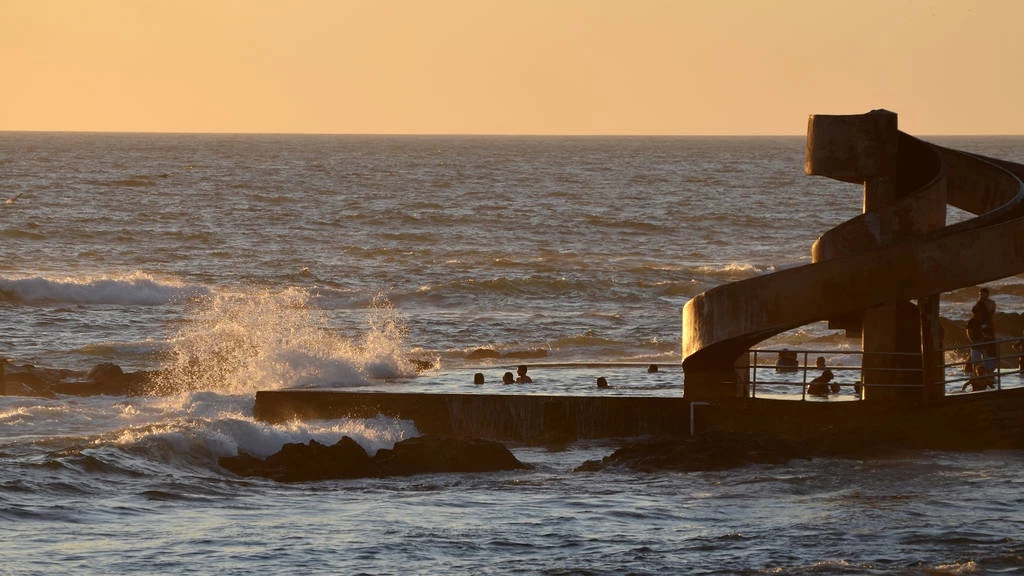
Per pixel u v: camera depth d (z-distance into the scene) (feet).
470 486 170.19
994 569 125.08
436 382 238.27
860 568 125.70
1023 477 170.81
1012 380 233.96
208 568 124.06
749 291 191.42
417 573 123.85
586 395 211.00
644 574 124.26
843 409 194.08
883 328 199.00
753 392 214.48
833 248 196.44
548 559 129.59
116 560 126.11
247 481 171.83
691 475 175.73
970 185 210.38
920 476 171.94
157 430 186.50
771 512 151.33
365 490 167.32
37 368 280.10
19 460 171.01
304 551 131.13
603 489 166.91
